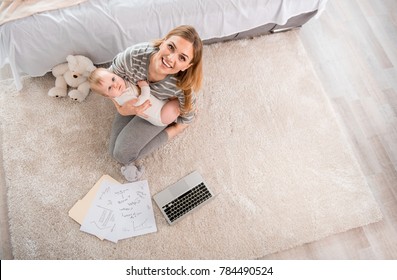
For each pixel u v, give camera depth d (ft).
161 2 5.73
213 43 7.02
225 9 5.93
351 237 6.07
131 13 5.64
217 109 6.59
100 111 6.37
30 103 6.28
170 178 6.08
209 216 5.93
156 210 5.90
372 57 7.45
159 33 5.92
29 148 6.03
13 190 5.78
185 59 4.45
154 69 4.81
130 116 5.91
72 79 6.16
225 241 5.83
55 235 5.64
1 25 5.37
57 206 5.78
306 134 6.59
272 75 6.97
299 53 7.21
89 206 5.82
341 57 7.36
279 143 6.48
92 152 6.12
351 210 6.19
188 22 5.92
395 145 6.78
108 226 5.74
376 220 6.18
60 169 5.97
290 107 6.75
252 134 6.49
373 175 6.51
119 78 4.94
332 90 7.06
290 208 6.10
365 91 7.12
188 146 6.30
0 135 6.08
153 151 6.21
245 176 6.22
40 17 5.45
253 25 6.42
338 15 7.73
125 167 5.94
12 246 5.54
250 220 5.97
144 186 5.99
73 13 5.53
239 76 6.87
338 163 6.47
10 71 6.48
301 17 6.85
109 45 5.97
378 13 7.88
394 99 7.13
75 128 6.23
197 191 5.98
